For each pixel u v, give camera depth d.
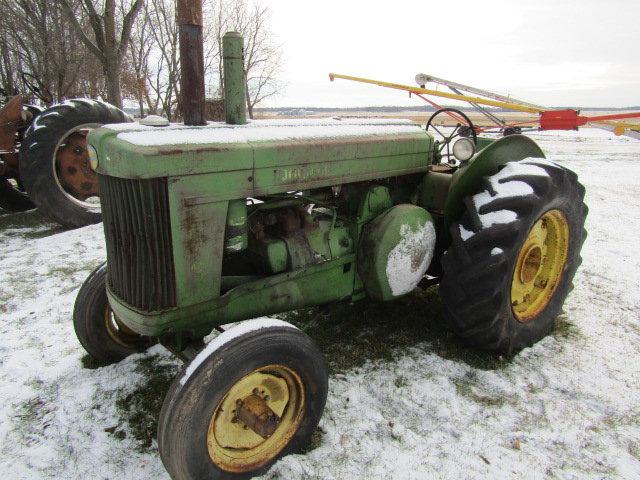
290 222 2.40
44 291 3.71
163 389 2.51
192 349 2.10
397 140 2.71
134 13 7.44
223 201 1.94
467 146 2.77
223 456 1.87
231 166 1.92
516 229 2.45
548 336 3.06
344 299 2.73
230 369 1.74
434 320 3.20
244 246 2.10
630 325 3.22
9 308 3.43
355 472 1.99
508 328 2.68
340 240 2.60
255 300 2.22
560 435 2.21
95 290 2.58
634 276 4.08
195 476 1.76
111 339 2.69
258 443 1.97
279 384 1.96
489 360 2.76
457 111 3.38
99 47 7.43
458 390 2.51
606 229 5.56
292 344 1.90
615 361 2.80
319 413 2.09
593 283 3.92
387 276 2.62
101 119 5.35
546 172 2.63
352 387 2.51
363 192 2.69
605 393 2.51
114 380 2.58
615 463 2.06
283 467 2.00
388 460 2.06
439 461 2.05
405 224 2.63
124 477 1.96
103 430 2.22
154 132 1.91
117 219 1.91
